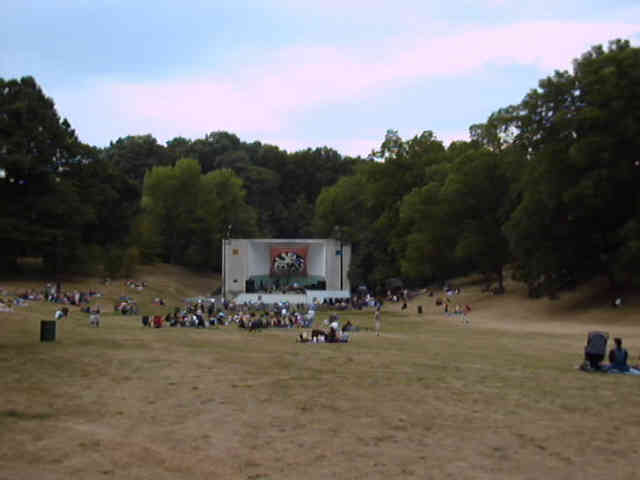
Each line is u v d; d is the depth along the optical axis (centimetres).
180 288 9038
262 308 6831
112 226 8856
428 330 4181
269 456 966
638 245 4084
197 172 10800
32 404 1277
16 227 6981
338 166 16225
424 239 7231
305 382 1595
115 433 1077
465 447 1027
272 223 13975
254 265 8312
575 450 1017
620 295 5012
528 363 2131
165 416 1211
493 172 6725
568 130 4816
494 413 1268
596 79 4647
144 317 3991
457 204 6875
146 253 10194
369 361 2077
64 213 7356
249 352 2291
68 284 7256
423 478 873
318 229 11619
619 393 1484
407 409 1297
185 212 10825
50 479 826
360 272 8838
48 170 7312
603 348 1877
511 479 874
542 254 5116
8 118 7094
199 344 2581
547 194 4819
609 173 4484
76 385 1498
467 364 2062
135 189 9431
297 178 15800
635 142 4475
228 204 11531
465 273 8862
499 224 6738
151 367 1803
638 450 1020
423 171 8938
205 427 1132
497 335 3684
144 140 14538
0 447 966
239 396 1403
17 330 2784
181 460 934
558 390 1520
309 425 1157
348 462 941
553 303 5475
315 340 2933
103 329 3331
